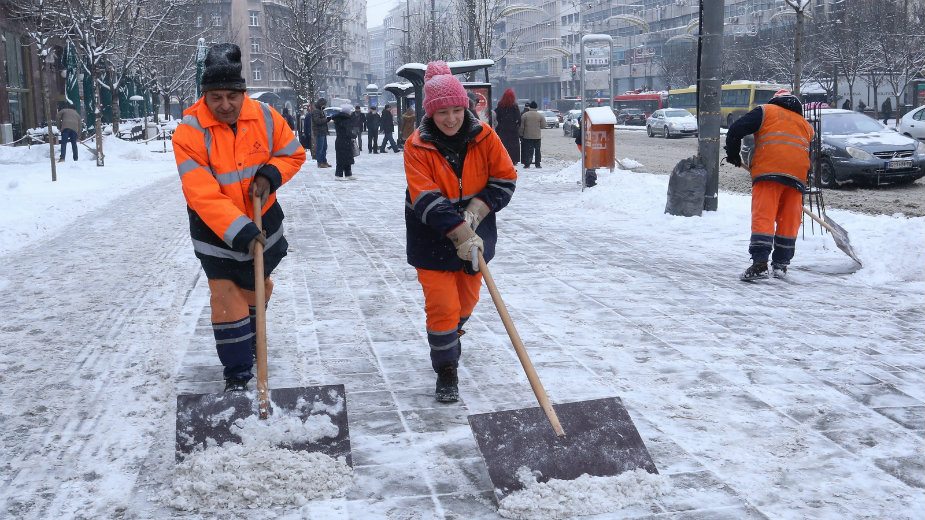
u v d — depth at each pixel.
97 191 16.89
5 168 22.17
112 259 8.84
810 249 8.67
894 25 46.12
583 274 7.68
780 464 3.45
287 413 3.47
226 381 4.27
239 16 99.25
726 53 52.97
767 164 7.17
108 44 33.62
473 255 3.71
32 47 35.16
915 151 15.47
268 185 4.10
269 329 5.74
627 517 3.00
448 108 3.83
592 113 15.62
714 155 11.16
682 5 88.31
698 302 6.51
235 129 4.08
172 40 47.75
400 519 3.03
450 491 3.26
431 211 3.78
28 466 3.53
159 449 3.70
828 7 52.06
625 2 97.19
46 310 6.49
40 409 4.24
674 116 41.88
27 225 11.48
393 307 6.40
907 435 3.77
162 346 5.38
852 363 4.87
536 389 3.26
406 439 3.78
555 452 3.24
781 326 5.74
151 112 62.47
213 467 3.24
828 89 50.84
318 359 5.03
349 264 8.28
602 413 3.38
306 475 3.24
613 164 15.69
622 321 5.89
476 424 3.29
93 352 5.27
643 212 11.80
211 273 4.12
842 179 15.56
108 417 4.11
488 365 4.87
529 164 22.06
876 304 6.43
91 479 3.40
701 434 3.78
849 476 3.34
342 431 3.46
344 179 19.31
